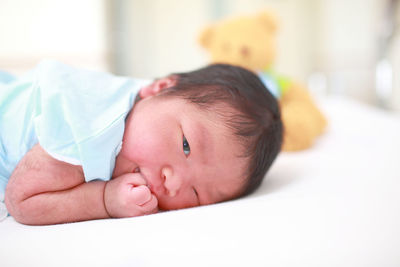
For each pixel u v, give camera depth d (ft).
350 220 1.93
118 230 1.86
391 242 1.71
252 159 2.73
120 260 1.56
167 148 2.53
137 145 2.54
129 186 2.37
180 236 1.77
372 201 2.24
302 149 4.24
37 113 2.46
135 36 10.75
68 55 10.02
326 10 11.10
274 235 1.77
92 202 2.31
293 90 5.13
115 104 2.65
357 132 5.13
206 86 2.85
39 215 2.19
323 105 7.12
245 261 1.56
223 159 2.61
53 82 2.50
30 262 1.56
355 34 10.55
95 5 10.00
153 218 2.08
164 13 10.89
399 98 9.42
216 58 5.28
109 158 2.36
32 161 2.28
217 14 11.14
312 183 2.86
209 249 1.64
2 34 9.45
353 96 10.68
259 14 5.58
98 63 10.27
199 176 2.58
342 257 1.60
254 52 5.11
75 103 2.40
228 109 2.72
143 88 3.00
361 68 10.47
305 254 1.61
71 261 1.56
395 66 9.55
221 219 1.99
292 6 11.41
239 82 2.94
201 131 2.59
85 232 1.84
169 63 11.12
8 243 1.73
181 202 2.62
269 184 3.03
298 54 11.65
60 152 2.22
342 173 3.12
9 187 2.24
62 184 2.28
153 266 1.53
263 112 2.87
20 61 9.67
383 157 3.72
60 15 9.79
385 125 5.44
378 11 10.00
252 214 2.06
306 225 1.87
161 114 2.63
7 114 2.65
